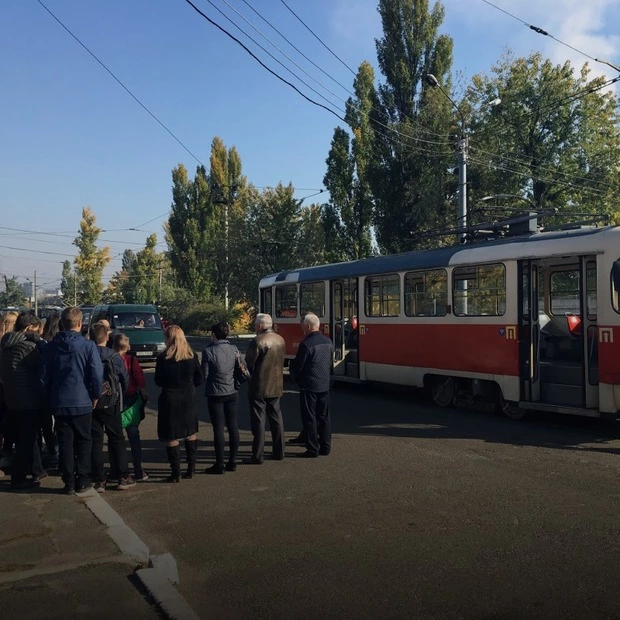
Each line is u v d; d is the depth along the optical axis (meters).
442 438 9.81
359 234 34.00
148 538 5.77
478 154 31.55
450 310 12.38
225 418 8.12
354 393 15.30
